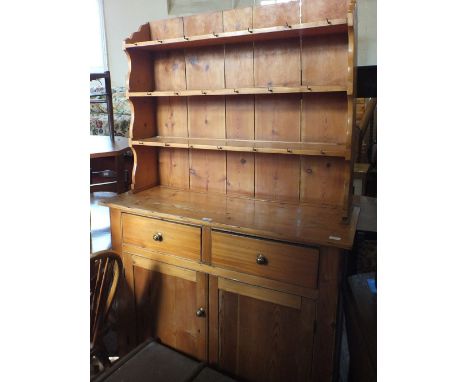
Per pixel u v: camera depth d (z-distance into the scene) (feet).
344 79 5.40
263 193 6.23
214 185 6.64
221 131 6.42
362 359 4.23
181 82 6.58
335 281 4.57
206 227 5.27
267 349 5.20
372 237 5.57
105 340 7.02
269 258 4.89
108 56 13.93
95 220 10.36
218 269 5.31
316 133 5.72
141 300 6.19
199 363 5.39
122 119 13.17
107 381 4.95
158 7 13.03
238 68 6.05
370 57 10.53
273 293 4.97
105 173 9.53
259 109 6.03
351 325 4.89
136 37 6.28
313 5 5.32
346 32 5.21
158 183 7.18
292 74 5.69
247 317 5.26
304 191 5.93
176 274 5.72
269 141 6.04
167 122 6.86
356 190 9.77
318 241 4.48
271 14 5.60
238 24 5.84
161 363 5.32
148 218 5.78
